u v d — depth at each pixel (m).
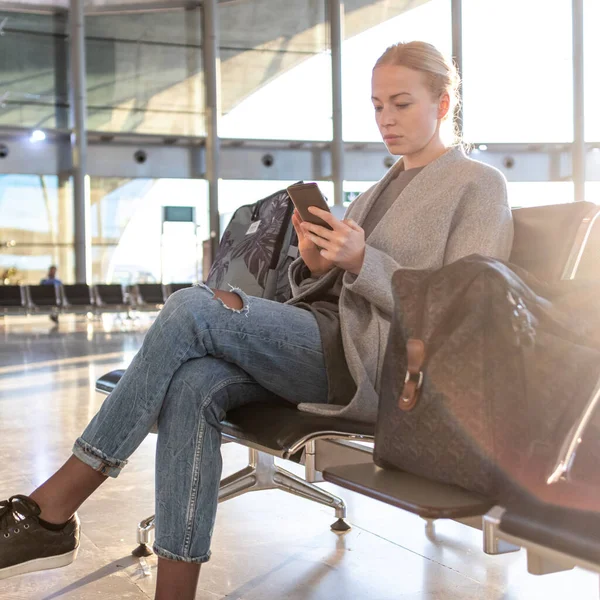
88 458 1.35
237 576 1.85
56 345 9.30
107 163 17.95
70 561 1.39
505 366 0.94
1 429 3.80
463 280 0.98
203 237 18.53
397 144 1.57
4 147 17.20
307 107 18.66
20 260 17.44
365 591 1.74
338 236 1.41
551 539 0.80
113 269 18.11
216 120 17.98
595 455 0.93
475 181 1.50
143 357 1.36
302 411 1.41
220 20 18.17
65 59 17.34
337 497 2.21
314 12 18.47
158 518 1.36
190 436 1.36
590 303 1.04
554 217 1.45
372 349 1.43
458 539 2.13
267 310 1.43
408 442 1.04
